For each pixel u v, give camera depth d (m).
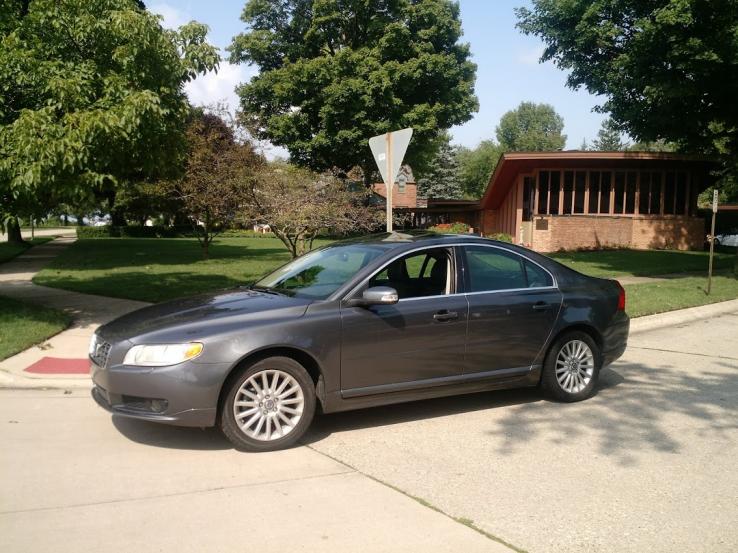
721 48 16.19
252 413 4.72
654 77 17.91
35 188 8.02
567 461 4.62
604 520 3.68
